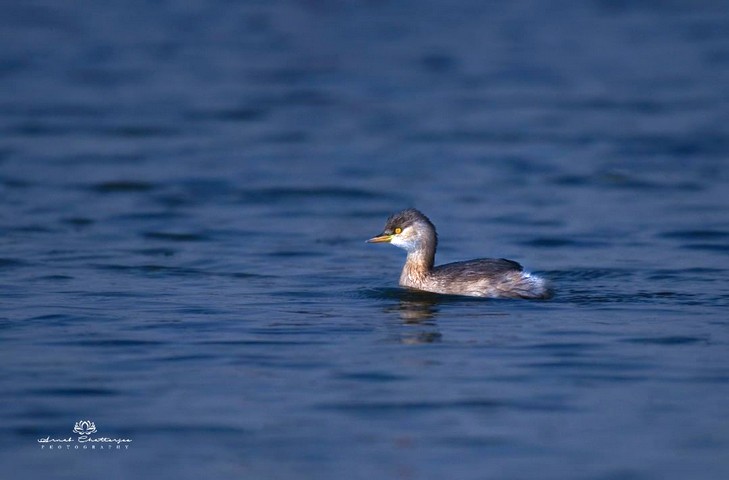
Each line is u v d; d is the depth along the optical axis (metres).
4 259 18.33
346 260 18.73
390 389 11.93
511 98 32.91
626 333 13.88
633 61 37.66
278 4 48.75
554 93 33.47
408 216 16.61
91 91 33.75
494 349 13.27
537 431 10.83
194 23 44.66
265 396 11.76
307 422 11.07
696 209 21.94
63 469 10.14
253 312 15.12
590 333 13.90
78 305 15.42
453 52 39.50
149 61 38.06
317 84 35.00
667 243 19.48
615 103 32.03
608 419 11.09
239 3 48.91
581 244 19.58
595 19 45.28
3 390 11.91
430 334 13.95
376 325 14.43
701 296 15.78
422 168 25.78
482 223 21.22
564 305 15.37
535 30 43.22
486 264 16.31
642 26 43.69
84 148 27.39
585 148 27.30
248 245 19.73
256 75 36.16
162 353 13.20
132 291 16.31
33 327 14.27
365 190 23.89
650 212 21.80
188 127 29.77
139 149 27.39
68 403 11.56
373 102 32.66
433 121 30.36
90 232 20.45
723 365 12.59
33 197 22.97
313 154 27.05
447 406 11.44
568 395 11.73
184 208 22.42
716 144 27.36
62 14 45.81
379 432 10.84
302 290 16.50
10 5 47.53
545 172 25.27
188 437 10.74
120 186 23.91
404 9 47.66
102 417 11.20
